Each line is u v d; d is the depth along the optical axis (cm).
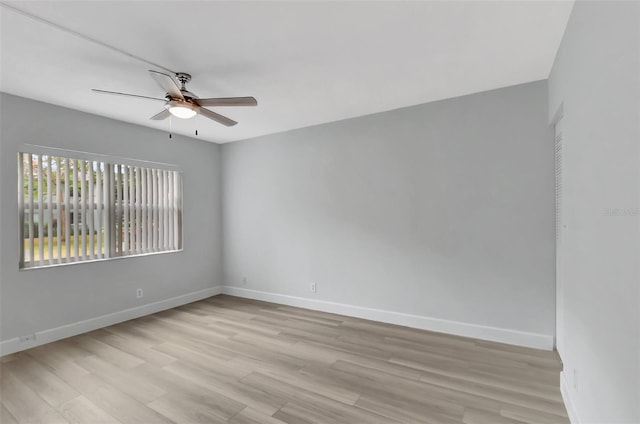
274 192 451
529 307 287
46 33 197
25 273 300
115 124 372
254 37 206
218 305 439
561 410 195
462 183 316
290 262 438
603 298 134
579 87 167
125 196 385
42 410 201
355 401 208
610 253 125
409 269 347
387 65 248
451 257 323
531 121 283
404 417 191
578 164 171
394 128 354
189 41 210
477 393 215
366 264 375
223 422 188
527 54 233
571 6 177
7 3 167
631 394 107
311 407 202
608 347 129
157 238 422
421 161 338
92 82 271
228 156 500
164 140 428
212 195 497
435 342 301
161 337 322
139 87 283
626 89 109
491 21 191
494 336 301
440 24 194
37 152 308
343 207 391
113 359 272
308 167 418
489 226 304
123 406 204
